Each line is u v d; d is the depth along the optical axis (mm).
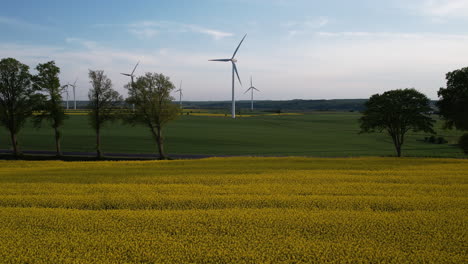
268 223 14031
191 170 27578
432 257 10945
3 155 49719
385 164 30562
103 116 51281
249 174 25016
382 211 15930
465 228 13219
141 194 18891
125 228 13500
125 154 55062
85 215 14992
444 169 27422
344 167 28891
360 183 21641
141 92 50875
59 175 25516
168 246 11758
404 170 26953
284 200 17516
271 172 26188
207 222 14180
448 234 12672
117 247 11719
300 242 12062
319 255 11133
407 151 61969
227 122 129000
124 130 92188
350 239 12398
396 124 50500
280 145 71562
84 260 10695
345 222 14000
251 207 16719
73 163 34906
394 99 50156
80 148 61812
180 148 64688
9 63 47000
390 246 11766
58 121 51188
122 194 18875
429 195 18594
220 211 15711
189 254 11164
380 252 11289
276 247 11727
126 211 15680
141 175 25156
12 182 22625
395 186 20844
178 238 12531
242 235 12812
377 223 13891
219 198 17922
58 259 10797
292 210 15852
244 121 134625
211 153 58562
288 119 150000
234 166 29891
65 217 14672
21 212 15344
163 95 51469
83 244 11883
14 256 11000
